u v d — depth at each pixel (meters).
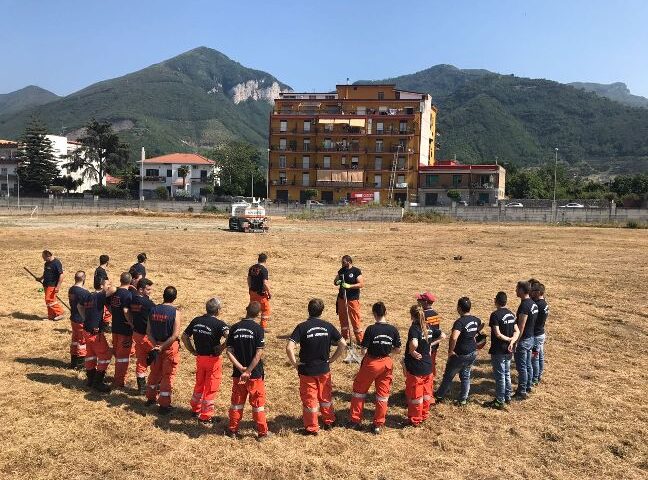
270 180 83.00
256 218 41.81
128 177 95.69
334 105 84.69
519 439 7.52
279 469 6.48
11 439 7.00
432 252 29.23
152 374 8.18
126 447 6.91
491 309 15.62
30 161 84.19
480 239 36.91
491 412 8.41
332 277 21.05
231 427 7.28
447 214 57.19
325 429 7.61
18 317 13.62
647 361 11.10
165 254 26.77
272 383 9.47
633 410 8.57
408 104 82.44
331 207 62.12
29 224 43.78
